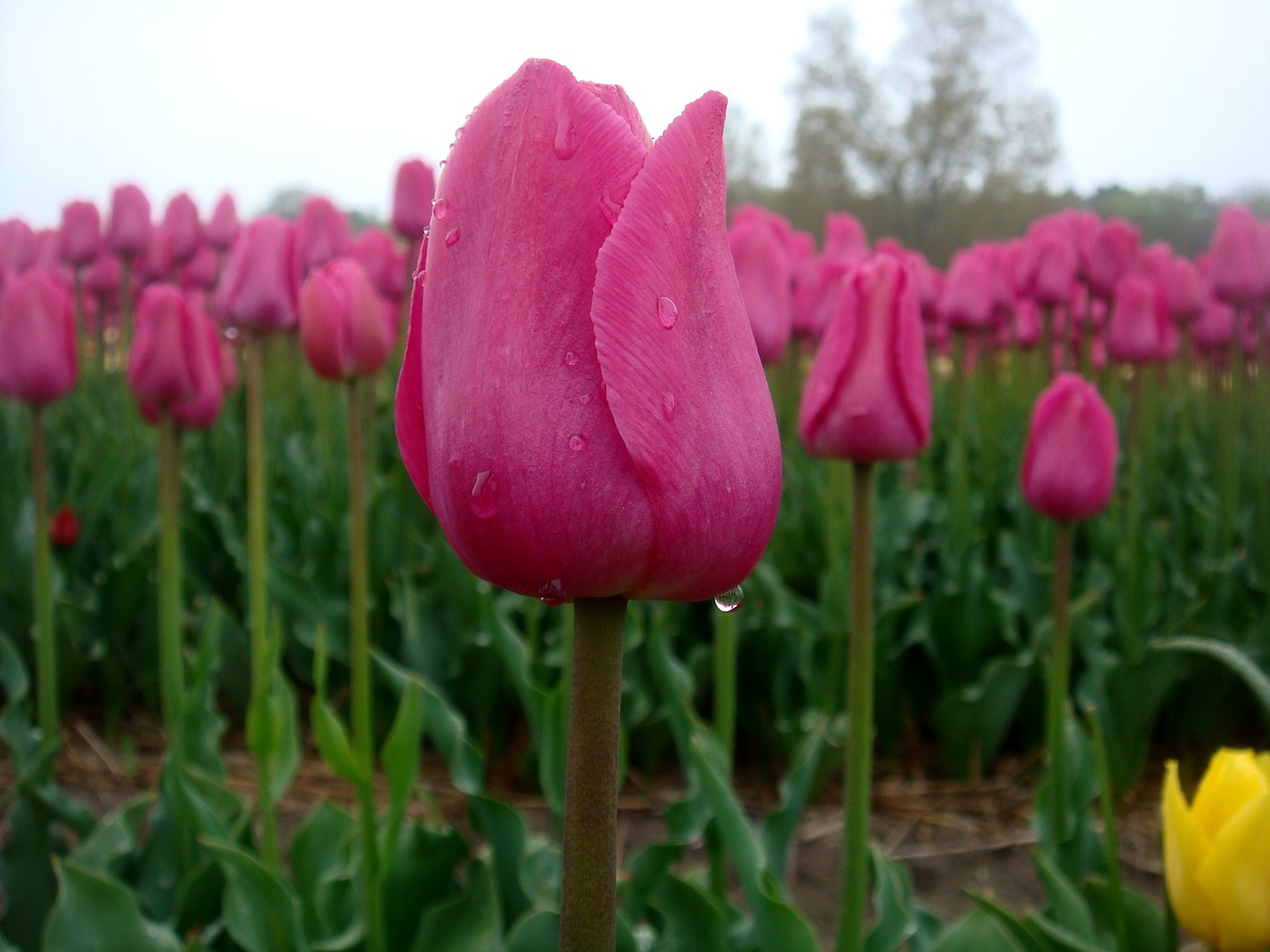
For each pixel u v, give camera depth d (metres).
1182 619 0.68
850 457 0.35
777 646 0.69
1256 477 0.93
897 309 0.34
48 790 0.46
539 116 0.16
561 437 0.16
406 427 0.19
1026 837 0.63
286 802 0.64
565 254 0.16
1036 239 1.10
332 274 0.41
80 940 0.36
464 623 0.69
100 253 1.27
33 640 0.73
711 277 0.17
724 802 0.36
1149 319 0.77
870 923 0.53
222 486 0.94
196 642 0.73
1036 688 0.71
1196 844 0.29
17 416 1.06
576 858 0.18
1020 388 1.45
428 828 0.42
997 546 0.94
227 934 0.42
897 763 0.73
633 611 0.66
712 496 0.17
